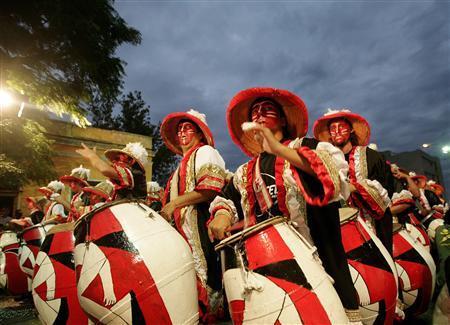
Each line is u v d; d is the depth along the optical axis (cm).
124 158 251
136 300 175
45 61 1146
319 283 141
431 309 370
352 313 153
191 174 257
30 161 1006
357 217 226
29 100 1062
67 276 260
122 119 2786
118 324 177
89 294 183
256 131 158
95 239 193
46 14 1120
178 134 298
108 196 324
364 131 321
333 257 161
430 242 471
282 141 202
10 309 511
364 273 206
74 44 1175
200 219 248
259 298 141
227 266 158
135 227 193
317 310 135
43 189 620
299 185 147
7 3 1067
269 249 148
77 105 1183
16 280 566
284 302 137
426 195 583
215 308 236
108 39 1299
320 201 139
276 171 174
